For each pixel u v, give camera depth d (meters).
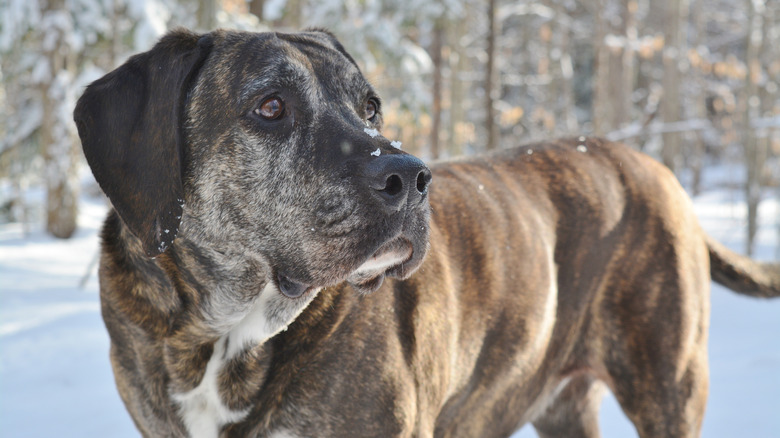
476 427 3.17
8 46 15.25
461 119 18.53
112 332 2.70
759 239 15.30
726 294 8.97
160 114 2.42
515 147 3.68
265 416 2.56
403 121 17.11
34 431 4.54
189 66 2.46
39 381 5.60
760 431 4.25
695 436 3.48
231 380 2.57
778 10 19.12
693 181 25.86
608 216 3.42
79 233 15.31
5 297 8.97
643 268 3.41
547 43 23.33
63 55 14.90
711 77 30.50
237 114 2.46
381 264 2.36
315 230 2.36
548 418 3.89
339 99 2.59
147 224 2.41
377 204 2.29
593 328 3.45
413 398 2.66
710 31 32.44
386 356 2.59
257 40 2.56
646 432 3.40
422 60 16.66
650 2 26.88
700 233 3.69
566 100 23.62
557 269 3.33
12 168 17.36
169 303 2.58
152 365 2.63
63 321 7.57
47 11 14.71
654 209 3.51
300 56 2.56
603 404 5.09
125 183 2.44
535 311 3.19
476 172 3.35
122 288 2.64
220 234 2.51
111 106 2.46
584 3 23.23
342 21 16.45
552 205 3.38
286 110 2.48
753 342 6.57
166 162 2.41
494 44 13.94
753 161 14.22
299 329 2.54
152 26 13.90
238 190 2.47
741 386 5.09
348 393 2.54
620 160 3.62
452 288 2.91
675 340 3.39
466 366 3.00
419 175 2.33
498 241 3.12
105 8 15.25
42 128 15.05
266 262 2.48
